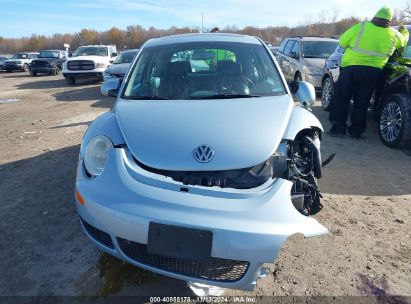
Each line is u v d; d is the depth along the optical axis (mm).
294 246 3082
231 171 2416
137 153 2514
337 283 2664
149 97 3314
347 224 3410
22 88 16047
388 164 4965
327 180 4430
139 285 2674
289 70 10547
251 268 2209
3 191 4230
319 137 3182
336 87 6227
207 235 2150
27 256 3016
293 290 2604
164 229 2195
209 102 3062
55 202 3908
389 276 2734
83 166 2684
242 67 3590
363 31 5660
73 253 3041
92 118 8289
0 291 2639
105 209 2330
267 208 2215
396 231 3303
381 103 6098
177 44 3947
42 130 7246
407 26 6691
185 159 2420
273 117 2795
